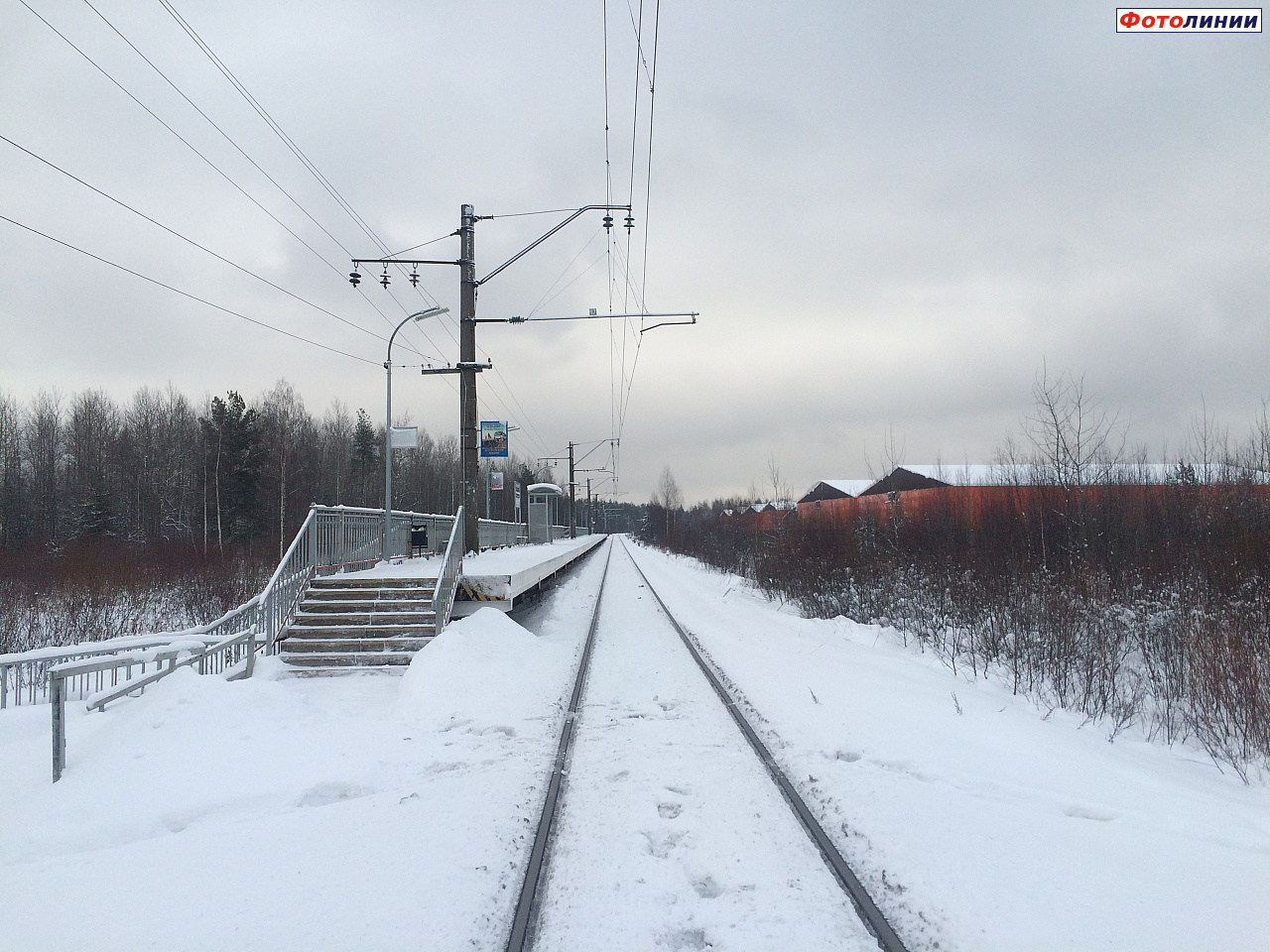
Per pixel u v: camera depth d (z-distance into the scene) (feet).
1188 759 21.93
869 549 61.41
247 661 29.91
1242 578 36.58
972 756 19.19
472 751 20.22
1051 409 53.72
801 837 14.23
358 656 33.35
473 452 58.34
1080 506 51.44
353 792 17.44
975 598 42.83
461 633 32.30
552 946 10.70
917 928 11.02
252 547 98.17
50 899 12.18
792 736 20.93
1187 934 10.69
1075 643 32.48
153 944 10.76
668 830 14.66
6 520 132.16
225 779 17.56
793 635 42.50
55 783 18.26
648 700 25.98
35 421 151.12
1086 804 15.81
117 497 143.23
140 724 20.06
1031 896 11.74
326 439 200.75
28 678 32.94
